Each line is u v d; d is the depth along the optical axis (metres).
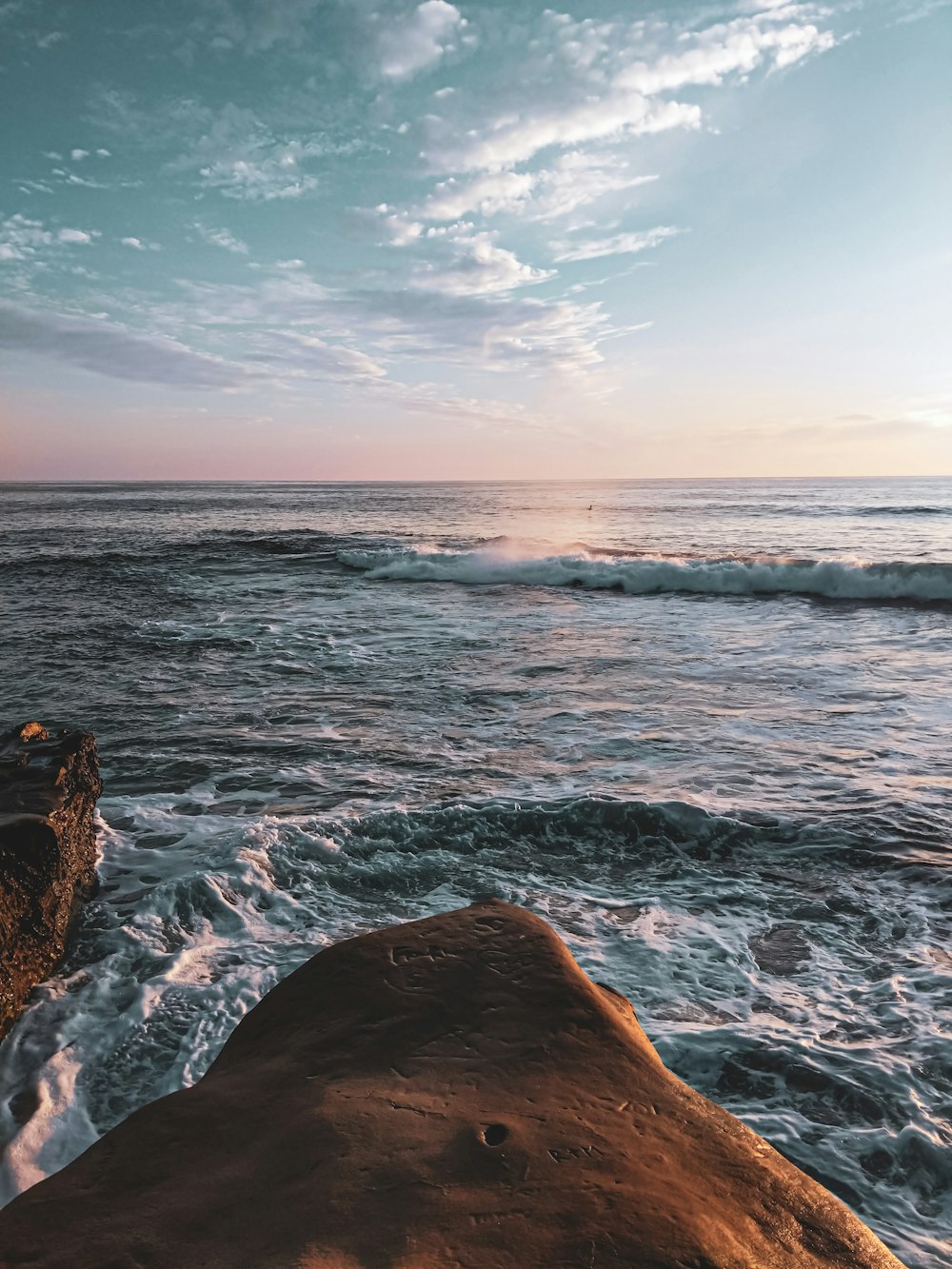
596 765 6.10
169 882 4.19
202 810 5.38
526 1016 1.55
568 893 4.22
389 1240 1.03
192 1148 1.26
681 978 3.40
